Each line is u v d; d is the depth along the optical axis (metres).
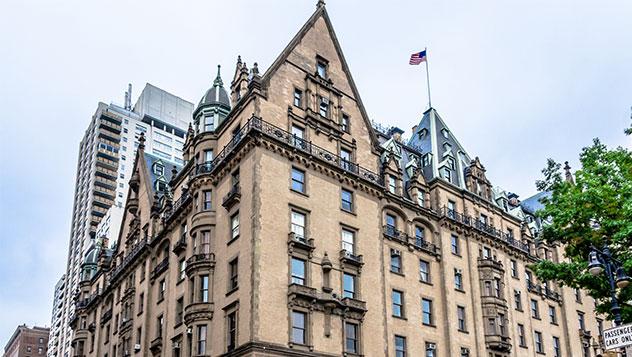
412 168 63.56
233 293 45.59
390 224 57.62
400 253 56.62
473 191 67.56
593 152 38.16
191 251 53.66
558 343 70.50
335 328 46.34
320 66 57.03
